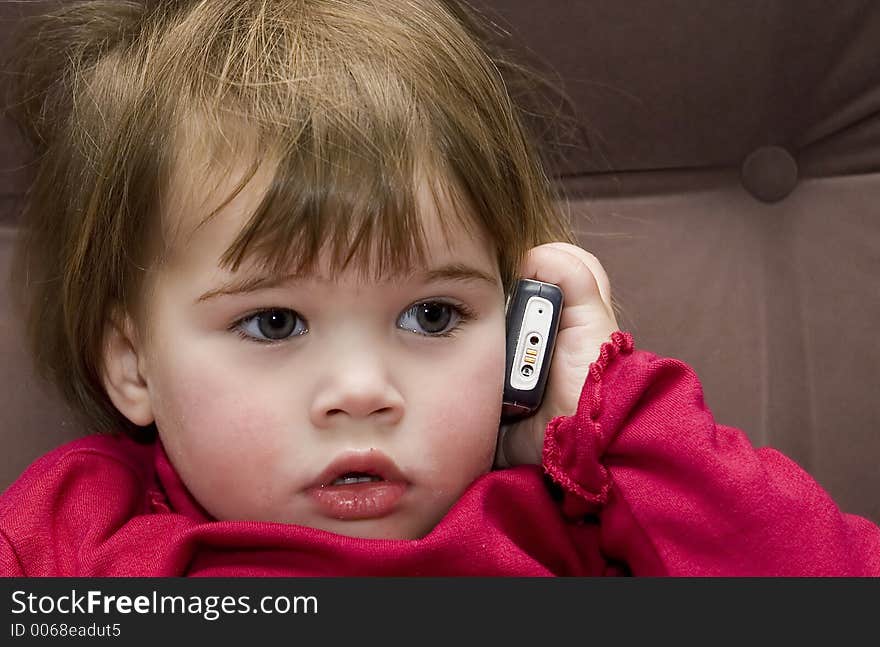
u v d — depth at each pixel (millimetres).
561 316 983
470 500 893
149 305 886
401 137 850
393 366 855
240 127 844
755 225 1201
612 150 1189
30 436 1150
